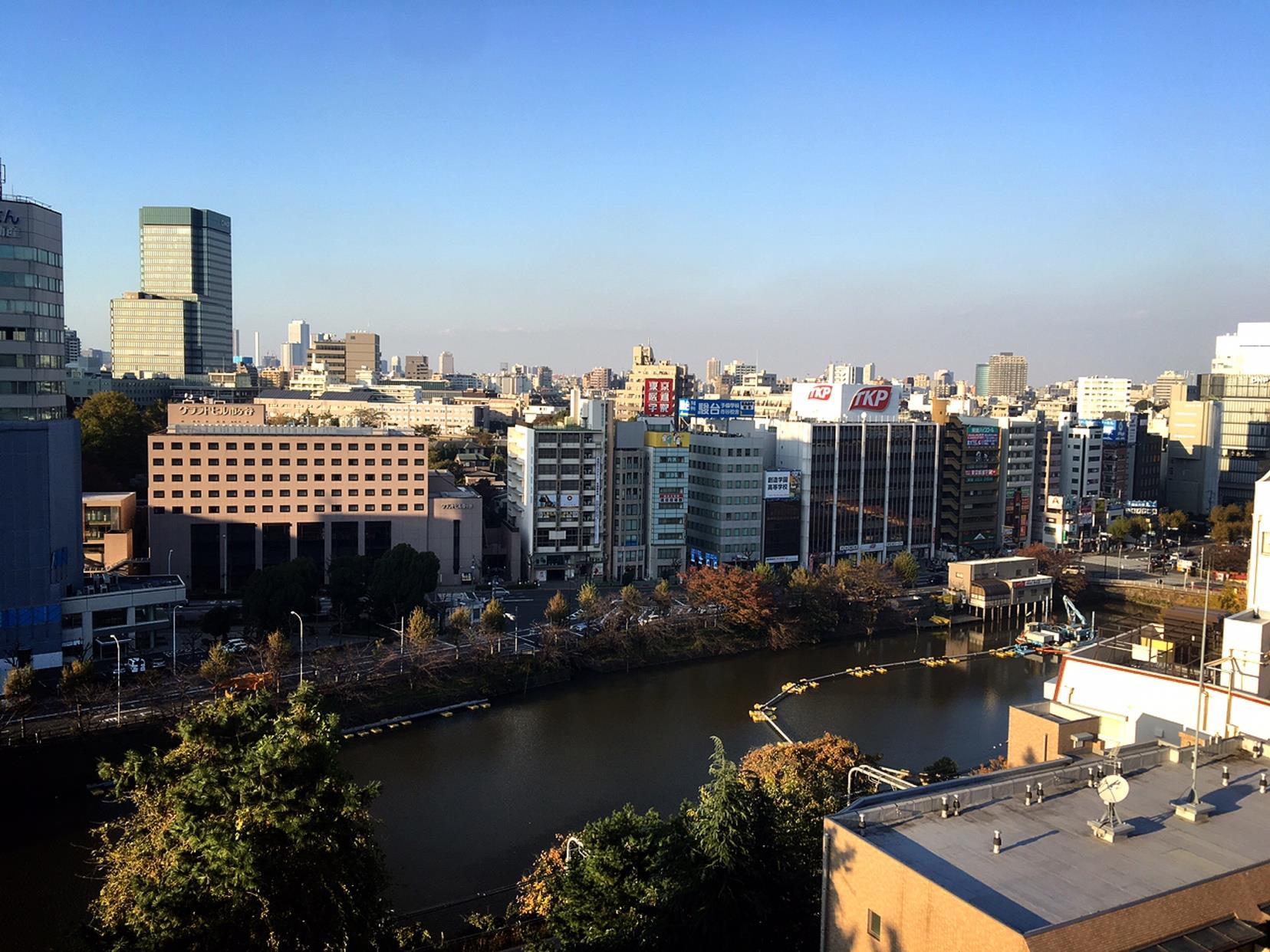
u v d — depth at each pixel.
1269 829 57.12
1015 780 62.28
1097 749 75.69
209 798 63.03
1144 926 47.06
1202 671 73.88
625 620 198.50
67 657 163.38
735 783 66.19
